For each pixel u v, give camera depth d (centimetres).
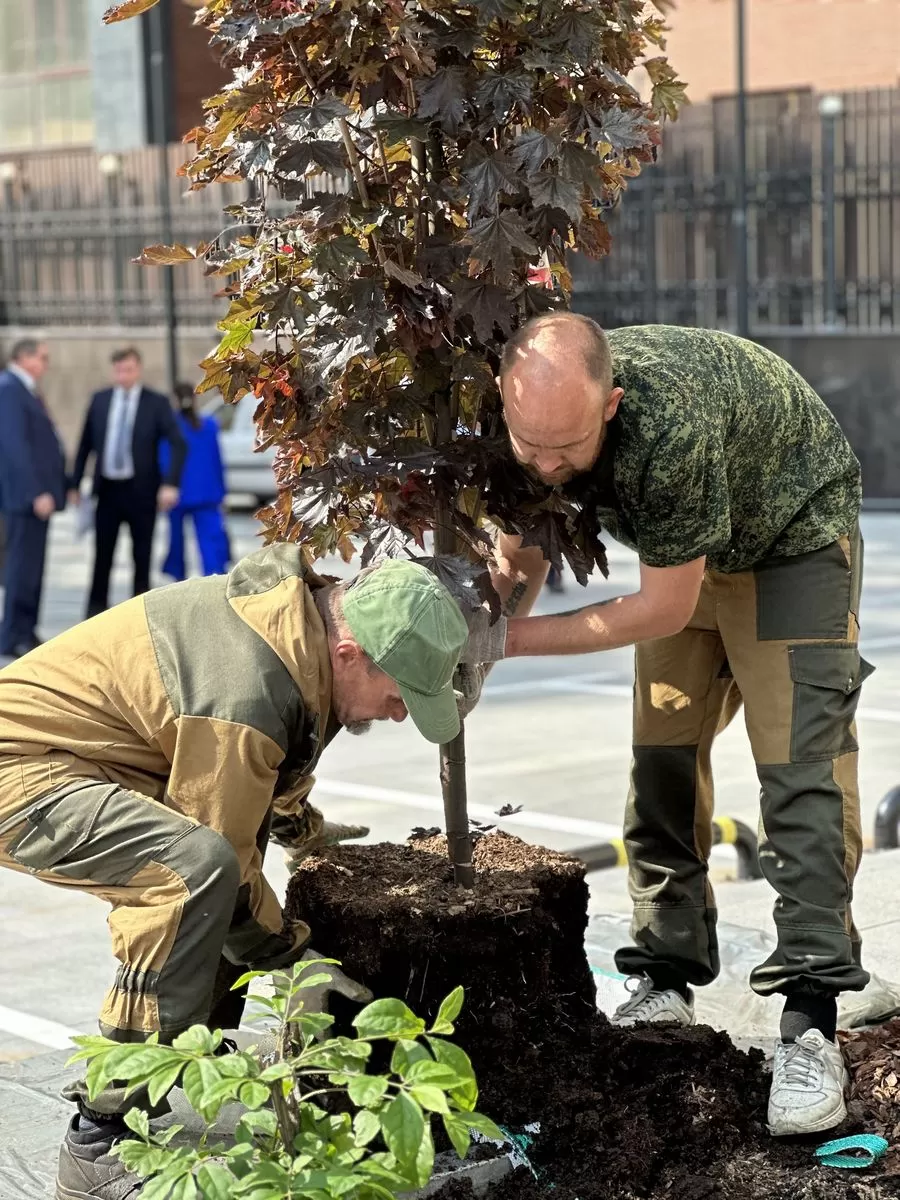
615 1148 326
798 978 345
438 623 303
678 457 318
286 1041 284
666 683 383
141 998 305
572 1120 332
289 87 331
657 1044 355
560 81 326
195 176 343
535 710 923
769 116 2017
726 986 456
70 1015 488
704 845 399
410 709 306
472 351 332
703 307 2033
